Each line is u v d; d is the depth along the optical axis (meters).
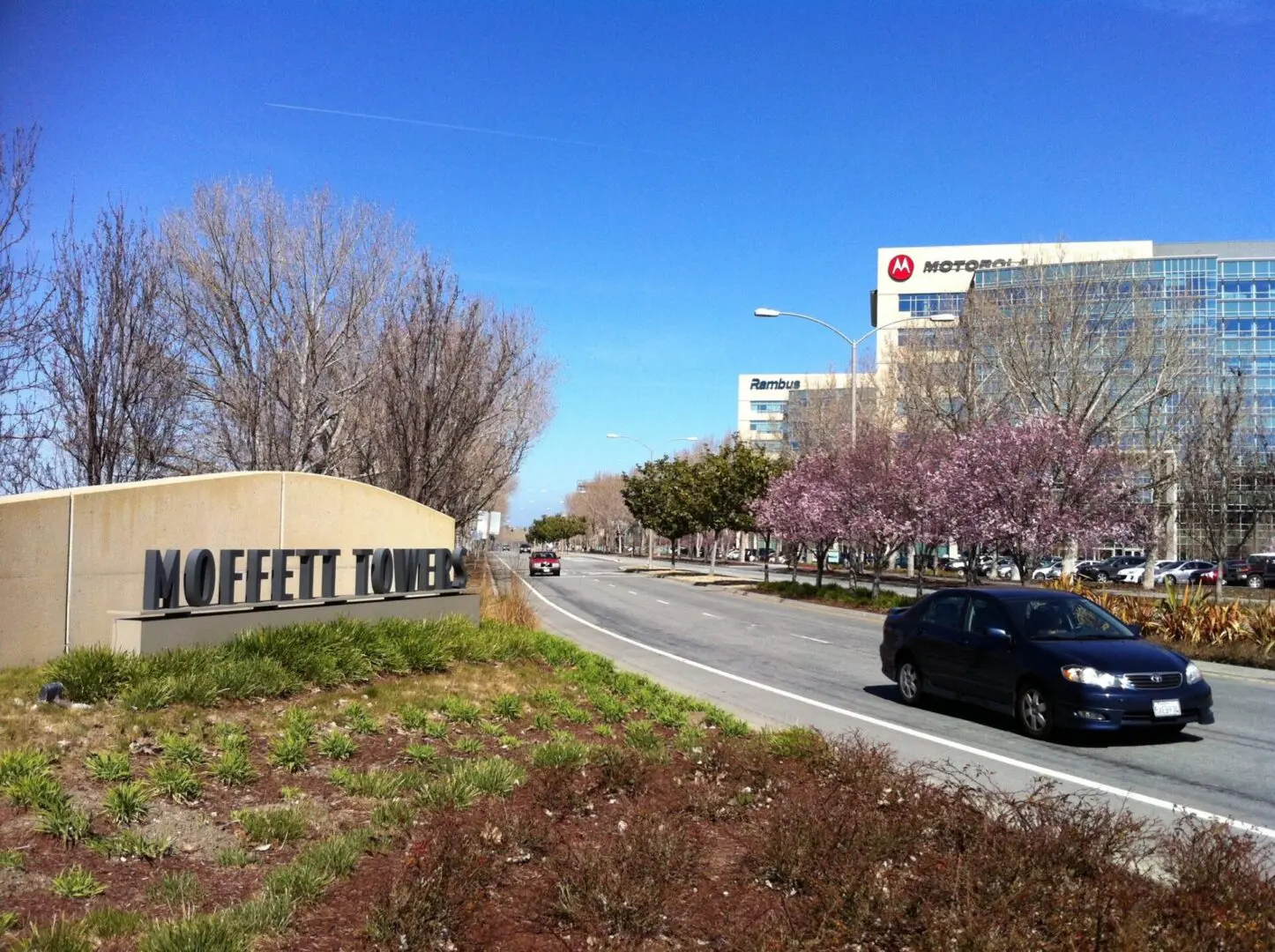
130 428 15.00
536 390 32.50
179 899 4.57
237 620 10.15
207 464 18.28
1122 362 35.91
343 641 9.88
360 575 12.76
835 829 5.21
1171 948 3.89
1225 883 4.40
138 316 15.01
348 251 20.02
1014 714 10.58
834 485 31.34
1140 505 22.44
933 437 31.39
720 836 5.90
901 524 27.83
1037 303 37.41
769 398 138.88
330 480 13.69
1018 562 22.27
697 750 7.69
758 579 49.19
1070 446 21.52
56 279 14.16
